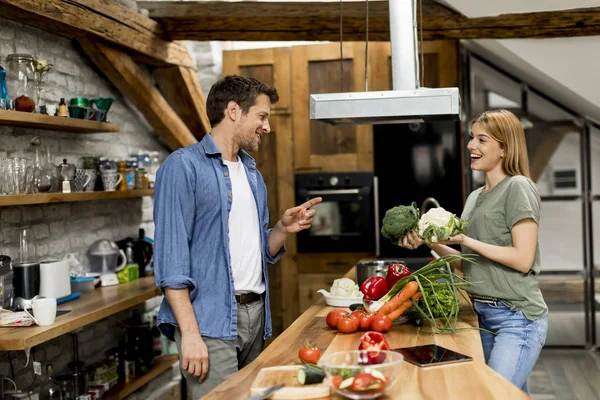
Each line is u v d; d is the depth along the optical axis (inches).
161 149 218.5
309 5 179.5
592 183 229.1
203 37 190.5
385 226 113.1
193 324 99.8
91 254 167.9
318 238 226.5
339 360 73.6
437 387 73.8
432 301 103.5
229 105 106.3
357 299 121.0
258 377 76.7
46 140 153.7
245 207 108.9
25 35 146.6
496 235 112.0
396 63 120.6
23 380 141.0
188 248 101.4
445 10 179.9
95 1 155.5
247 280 108.0
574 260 231.1
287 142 229.6
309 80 228.1
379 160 219.5
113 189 167.0
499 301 110.8
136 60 190.4
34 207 149.6
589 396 179.2
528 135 230.8
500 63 225.0
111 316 181.2
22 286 132.4
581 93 207.0
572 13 175.0
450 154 215.8
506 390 72.6
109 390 160.6
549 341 231.6
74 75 167.0
